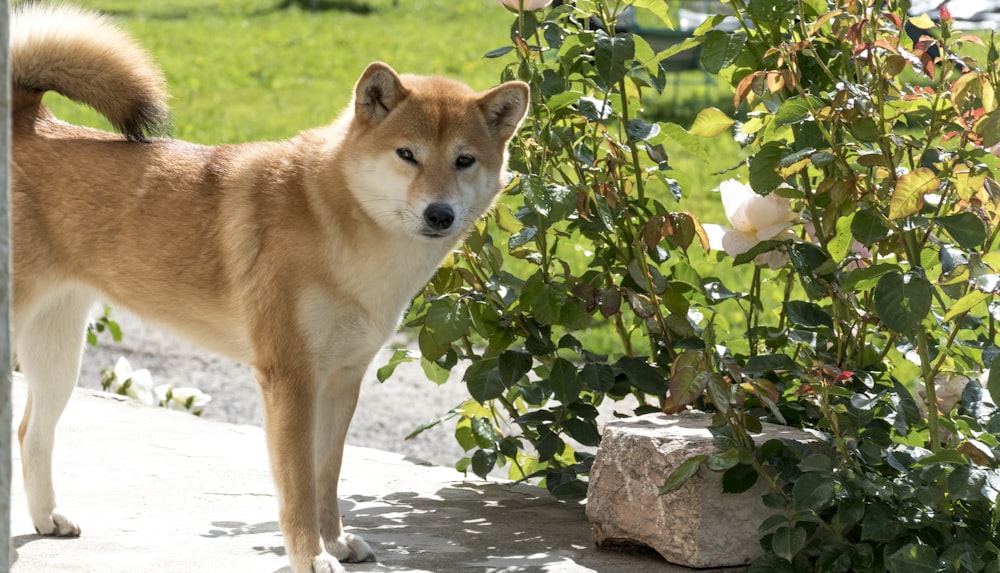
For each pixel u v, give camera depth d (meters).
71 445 4.93
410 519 4.14
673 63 16.11
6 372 1.99
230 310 3.70
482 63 19.02
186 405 6.15
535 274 4.11
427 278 3.76
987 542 3.38
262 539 3.84
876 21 3.74
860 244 3.95
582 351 4.23
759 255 4.07
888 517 3.39
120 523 3.98
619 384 4.26
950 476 3.27
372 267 3.59
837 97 3.60
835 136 3.80
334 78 18.45
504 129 3.91
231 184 3.73
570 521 4.15
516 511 4.27
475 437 4.38
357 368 3.77
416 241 3.62
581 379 4.12
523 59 4.32
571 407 4.26
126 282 3.86
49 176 3.82
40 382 3.88
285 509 3.46
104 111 4.00
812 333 3.84
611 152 4.27
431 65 18.98
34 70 3.95
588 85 4.46
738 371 3.50
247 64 19.45
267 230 3.58
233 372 7.69
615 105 4.43
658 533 3.58
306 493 3.46
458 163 3.71
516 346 4.37
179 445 5.02
